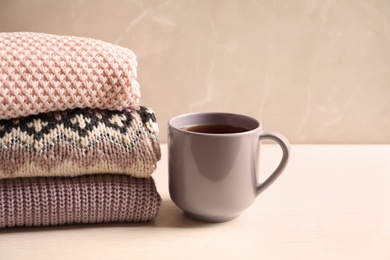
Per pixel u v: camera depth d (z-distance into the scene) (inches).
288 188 32.1
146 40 35.6
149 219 28.5
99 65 26.8
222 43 36.0
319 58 36.8
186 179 27.8
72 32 34.9
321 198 31.1
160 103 36.9
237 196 27.8
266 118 37.7
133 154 27.3
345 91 37.6
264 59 36.5
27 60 26.3
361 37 36.6
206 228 28.2
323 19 36.1
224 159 27.1
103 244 26.8
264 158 35.8
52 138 26.5
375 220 29.1
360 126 38.4
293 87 37.2
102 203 27.6
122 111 27.9
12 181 27.1
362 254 26.6
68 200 27.2
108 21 35.0
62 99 26.4
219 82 36.7
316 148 37.6
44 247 26.5
